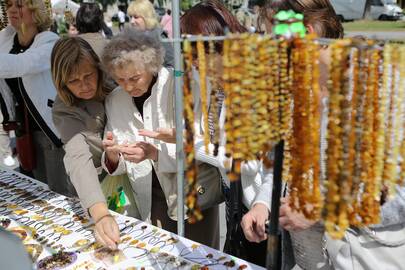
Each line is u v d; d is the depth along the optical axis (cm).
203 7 169
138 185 207
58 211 206
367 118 96
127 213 215
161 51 182
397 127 96
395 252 132
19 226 191
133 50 171
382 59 94
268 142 101
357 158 95
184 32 164
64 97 196
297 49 96
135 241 173
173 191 203
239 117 96
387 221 129
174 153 191
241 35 93
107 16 1850
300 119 101
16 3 262
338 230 95
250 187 177
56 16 750
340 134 92
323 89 111
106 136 189
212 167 201
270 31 135
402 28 1242
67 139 197
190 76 102
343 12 1466
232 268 152
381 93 95
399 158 105
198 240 217
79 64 186
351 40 90
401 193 127
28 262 84
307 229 149
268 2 137
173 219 209
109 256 163
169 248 167
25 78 265
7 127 302
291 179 108
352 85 98
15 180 251
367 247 134
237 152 98
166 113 193
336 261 139
